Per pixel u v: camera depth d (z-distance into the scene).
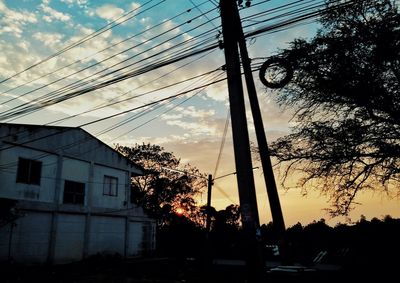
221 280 15.69
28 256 21.47
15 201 20.73
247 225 7.25
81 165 26.23
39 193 22.83
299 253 13.65
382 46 10.77
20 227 21.39
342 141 11.52
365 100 11.30
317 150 12.16
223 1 8.80
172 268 20.72
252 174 7.51
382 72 11.23
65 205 24.11
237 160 7.59
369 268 14.55
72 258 24.11
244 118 7.86
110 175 28.77
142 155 43.69
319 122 12.29
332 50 11.37
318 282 7.70
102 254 26.42
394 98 11.06
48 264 22.34
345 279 13.40
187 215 46.38
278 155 12.68
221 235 42.44
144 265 22.72
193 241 41.44
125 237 28.81
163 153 44.75
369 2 11.29
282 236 8.09
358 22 11.31
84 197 25.98
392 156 11.09
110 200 28.20
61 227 23.83
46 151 23.70
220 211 47.84
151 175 43.59
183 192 45.28
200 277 16.67
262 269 7.06
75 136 25.95
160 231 43.53
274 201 8.33
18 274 17.59
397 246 15.99
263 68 8.98
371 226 18.52
